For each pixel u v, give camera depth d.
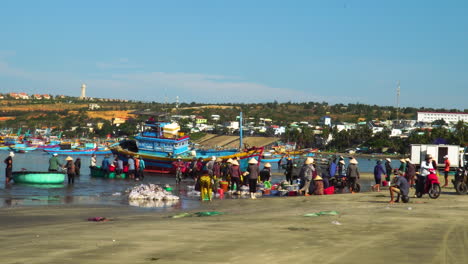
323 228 12.82
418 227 13.02
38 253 9.52
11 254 9.45
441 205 19.42
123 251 9.66
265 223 13.89
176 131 55.97
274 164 105.19
